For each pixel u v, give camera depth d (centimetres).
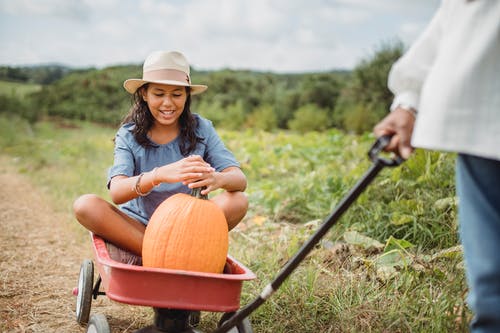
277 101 2292
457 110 176
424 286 344
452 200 445
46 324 363
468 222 182
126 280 257
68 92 2352
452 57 181
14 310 386
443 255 380
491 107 173
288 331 332
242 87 2416
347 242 430
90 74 2489
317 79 2272
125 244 333
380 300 338
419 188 501
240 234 532
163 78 346
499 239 177
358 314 328
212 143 382
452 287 337
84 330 354
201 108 2241
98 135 1767
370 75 1975
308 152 803
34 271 481
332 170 685
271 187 667
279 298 357
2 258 514
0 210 743
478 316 180
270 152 895
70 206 750
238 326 282
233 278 261
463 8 186
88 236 611
